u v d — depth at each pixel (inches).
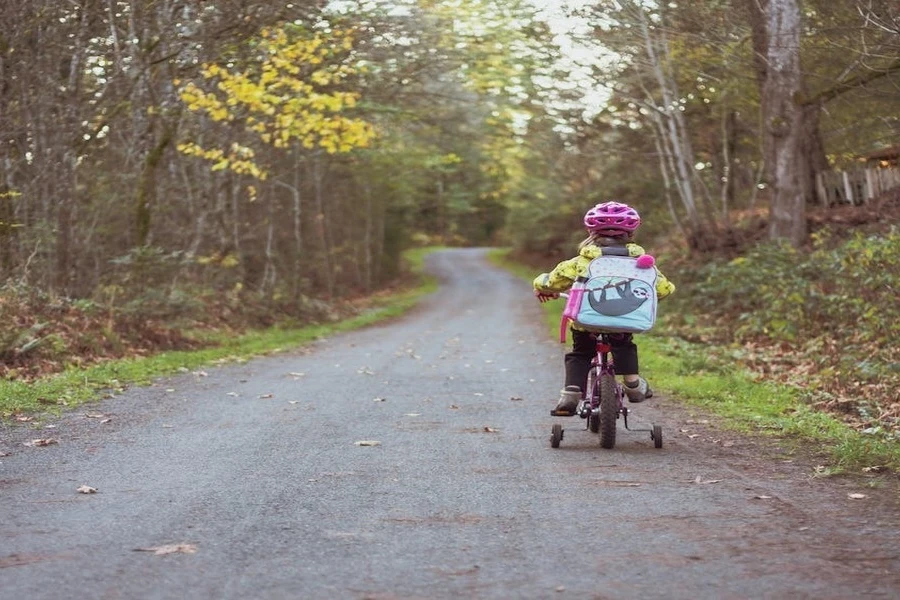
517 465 272.8
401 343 837.8
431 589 158.4
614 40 908.0
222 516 211.6
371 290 2092.8
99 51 728.3
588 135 1213.1
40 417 361.4
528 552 180.9
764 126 860.6
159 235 1033.5
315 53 755.4
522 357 668.1
